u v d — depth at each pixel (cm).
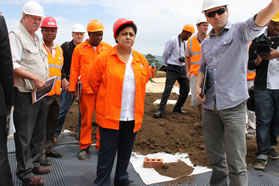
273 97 379
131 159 408
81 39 514
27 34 294
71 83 406
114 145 294
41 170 352
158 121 578
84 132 407
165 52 597
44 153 387
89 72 296
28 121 301
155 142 471
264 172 365
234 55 259
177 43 587
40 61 309
